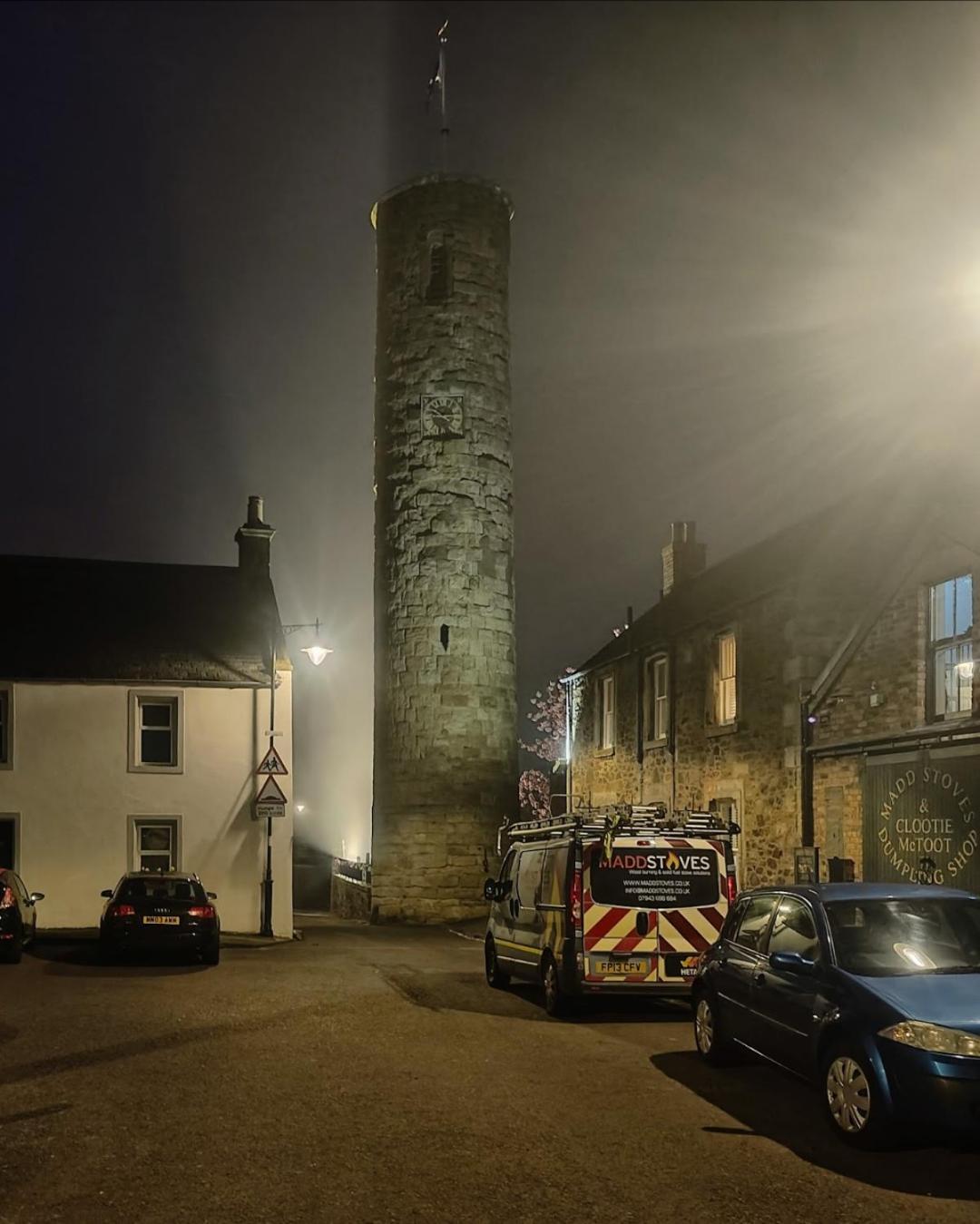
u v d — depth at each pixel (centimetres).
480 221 3036
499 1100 853
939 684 1609
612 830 1255
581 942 1227
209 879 2436
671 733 2495
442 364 2967
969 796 1491
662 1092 891
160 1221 590
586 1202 623
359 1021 1216
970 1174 689
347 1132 759
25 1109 823
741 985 937
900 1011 738
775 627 2042
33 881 2380
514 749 2934
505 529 2991
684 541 3209
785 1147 740
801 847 1886
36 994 1429
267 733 2497
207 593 2758
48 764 2419
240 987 1490
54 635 2531
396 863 2845
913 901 882
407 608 2902
